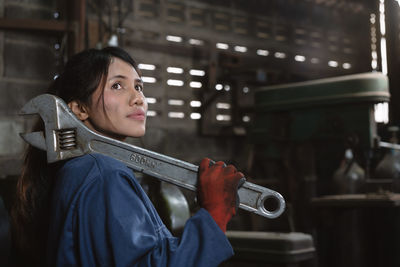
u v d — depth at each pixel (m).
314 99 3.25
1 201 1.14
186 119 4.68
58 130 0.89
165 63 4.58
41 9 3.67
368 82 3.00
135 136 0.95
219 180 0.82
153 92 4.49
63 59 3.66
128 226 0.74
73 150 0.89
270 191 0.83
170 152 4.51
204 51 4.84
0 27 3.40
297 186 3.33
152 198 1.57
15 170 3.42
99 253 0.74
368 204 2.73
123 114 0.93
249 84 5.13
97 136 0.89
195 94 4.77
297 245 1.88
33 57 3.61
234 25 5.11
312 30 5.72
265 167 3.65
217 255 0.77
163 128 4.51
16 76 3.53
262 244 1.91
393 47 3.99
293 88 3.39
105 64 0.94
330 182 3.26
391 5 4.02
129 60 0.98
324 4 5.77
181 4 4.73
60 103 0.90
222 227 0.80
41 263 0.96
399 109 3.96
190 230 0.79
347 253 3.10
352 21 6.06
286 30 5.51
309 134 3.32
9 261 1.09
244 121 5.05
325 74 5.76
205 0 4.91
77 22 3.55
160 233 0.81
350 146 3.07
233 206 0.82
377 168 3.29
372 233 3.25
